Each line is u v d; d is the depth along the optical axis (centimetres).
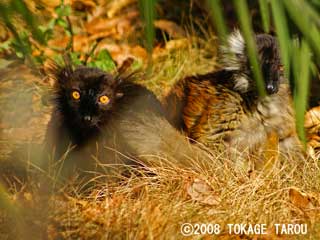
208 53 1598
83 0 1727
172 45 1598
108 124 1077
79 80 1077
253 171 1061
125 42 1642
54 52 1496
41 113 1323
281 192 998
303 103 443
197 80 1161
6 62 1398
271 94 1085
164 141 1064
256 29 1563
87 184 1018
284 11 410
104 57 1473
